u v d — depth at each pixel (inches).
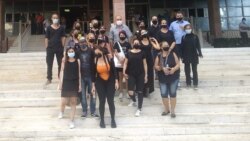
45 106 379.9
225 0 1242.6
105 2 1125.1
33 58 620.7
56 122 336.5
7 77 502.6
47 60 417.4
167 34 380.5
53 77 490.9
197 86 415.8
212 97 383.2
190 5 1272.1
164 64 339.3
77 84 328.8
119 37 382.3
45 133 317.1
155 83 422.6
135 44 349.7
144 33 376.8
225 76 482.3
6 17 1238.9
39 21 1128.2
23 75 514.6
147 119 341.1
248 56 621.9
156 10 1274.6
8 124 338.3
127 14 1270.9
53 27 412.5
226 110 362.9
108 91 326.3
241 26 1018.1
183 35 412.2
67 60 328.5
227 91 408.8
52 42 410.0
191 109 363.3
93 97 341.7
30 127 333.1
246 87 412.2
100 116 326.6
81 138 311.1
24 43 987.9
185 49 407.5
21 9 1251.8
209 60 600.1
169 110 354.6
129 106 364.2
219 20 1151.0
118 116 347.9
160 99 388.2
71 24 1262.3
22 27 1103.6
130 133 317.1
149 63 380.2
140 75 349.4
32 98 394.9
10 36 1201.4
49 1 1269.7
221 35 1144.8
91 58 331.3
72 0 1274.6
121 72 381.7
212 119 340.5
